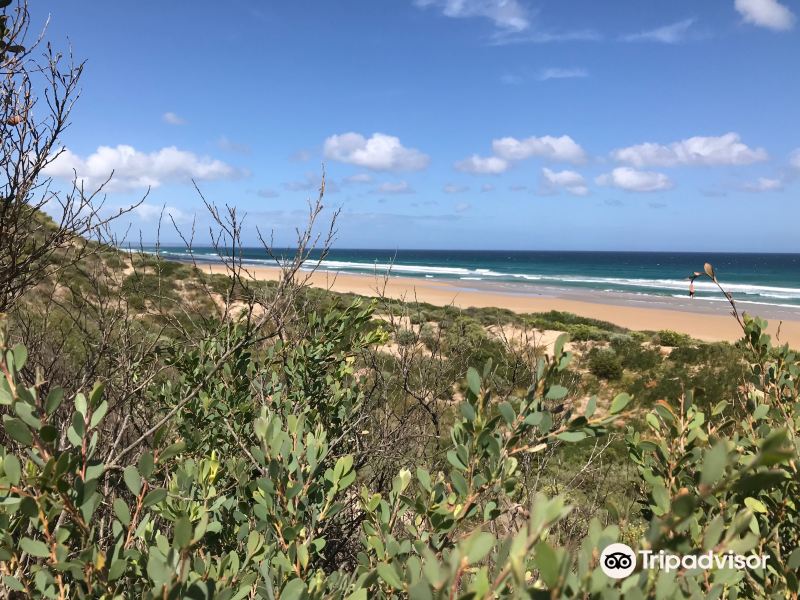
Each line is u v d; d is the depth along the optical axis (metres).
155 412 2.66
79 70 2.38
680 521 0.64
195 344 2.62
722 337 27.30
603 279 65.81
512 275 70.62
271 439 1.33
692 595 0.90
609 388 12.93
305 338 2.86
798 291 50.59
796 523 1.36
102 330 2.64
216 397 2.37
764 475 0.59
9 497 1.04
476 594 0.67
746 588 1.29
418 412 3.34
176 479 1.48
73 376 2.68
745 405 1.72
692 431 1.33
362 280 37.84
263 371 2.76
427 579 0.79
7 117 2.19
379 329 3.07
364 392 3.05
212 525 1.36
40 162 2.27
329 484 1.37
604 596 0.76
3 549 1.05
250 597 1.27
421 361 3.50
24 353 1.04
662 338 23.08
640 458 1.54
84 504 1.03
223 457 2.27
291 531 1.24
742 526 0.77
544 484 2.73
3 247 2.27
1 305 2.35
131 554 1.09
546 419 1.11
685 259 143.88
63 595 1.02
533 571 1.37
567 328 22.77
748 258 154.38
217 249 2.55
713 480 0.62
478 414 1.17
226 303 2.56
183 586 0.95
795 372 1.72
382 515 1.39
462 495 1.18
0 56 2.14
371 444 2.82
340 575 1.35
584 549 0.80
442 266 93.12
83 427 1.07
